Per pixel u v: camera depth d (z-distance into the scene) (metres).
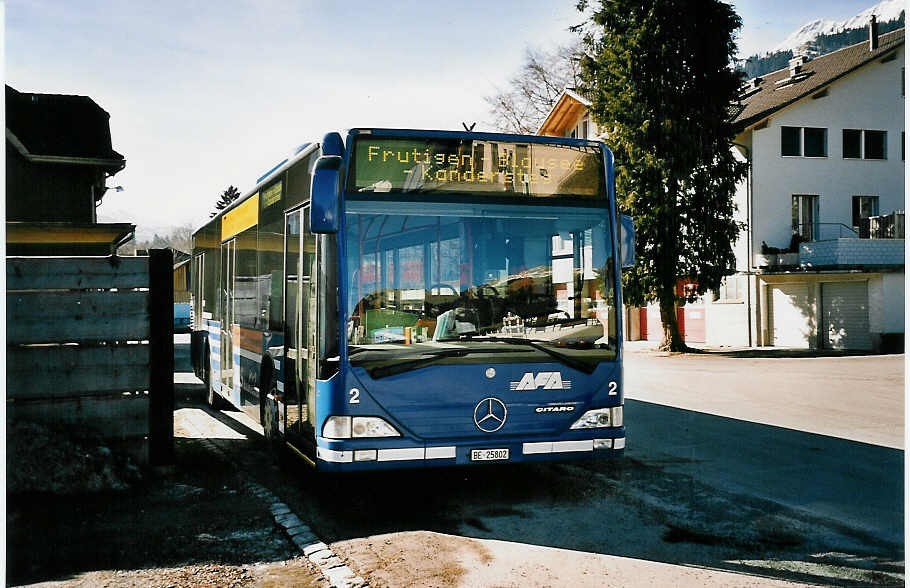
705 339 34.25
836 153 32.59
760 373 20.30
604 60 27.91
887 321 27.78
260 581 5.23
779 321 31.34
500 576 5.30
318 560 5.59
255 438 10.67
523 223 7.06
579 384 7.04
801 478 8.16
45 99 25.97
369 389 6.61
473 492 7.62
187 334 38.97
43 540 6.07
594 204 7.29
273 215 8.84
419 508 7.05
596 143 7.36
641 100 27.36
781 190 31.98
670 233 27.11
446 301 6.82
